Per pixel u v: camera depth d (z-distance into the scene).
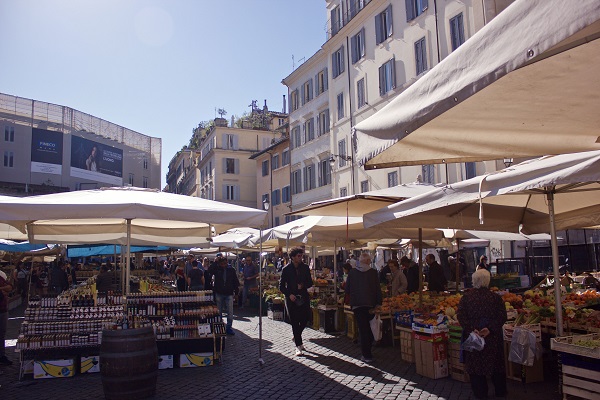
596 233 19.09
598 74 2.61
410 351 8.66
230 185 60.03
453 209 7.85
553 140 3.90
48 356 8.20
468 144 3.85
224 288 12.50
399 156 4.05
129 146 70.56
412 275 14.70
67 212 7.31
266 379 7.83
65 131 58.38
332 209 10.24
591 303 8.81
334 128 33.47
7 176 53.41
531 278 18.27
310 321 14.30
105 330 6.91
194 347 8.83
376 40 28.30
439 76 2.47
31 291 24.72
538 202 8.01
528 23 1.93
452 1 22.42
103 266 15.20
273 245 18.47
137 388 6.77
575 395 5.32
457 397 6.54
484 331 6.08
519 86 2.75
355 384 7.38
